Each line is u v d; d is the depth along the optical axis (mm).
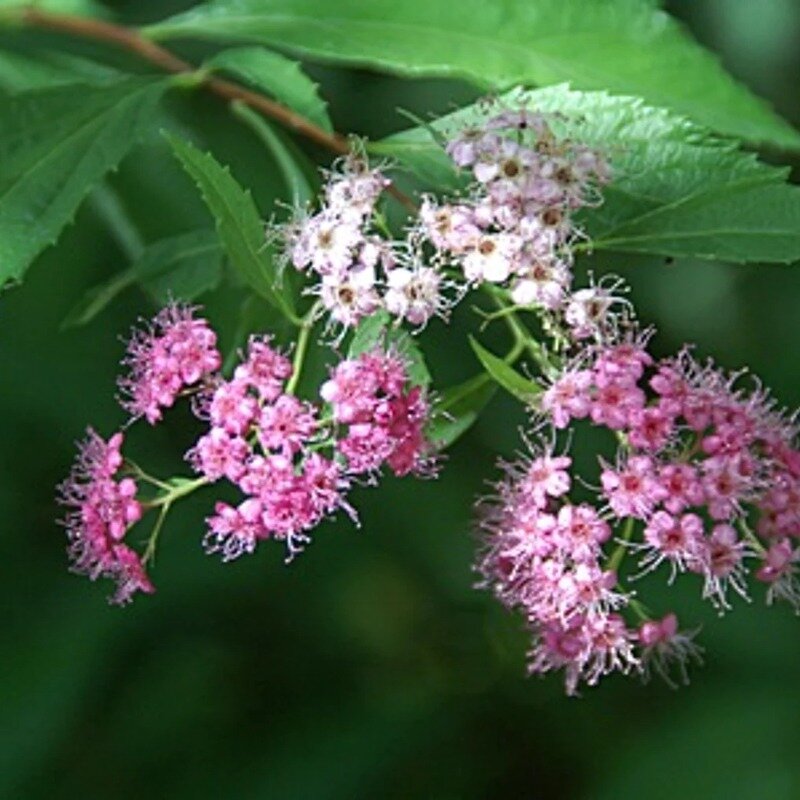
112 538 388
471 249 376
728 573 383
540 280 377
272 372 378
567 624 381
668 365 383
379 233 394
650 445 378
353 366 373
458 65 411
